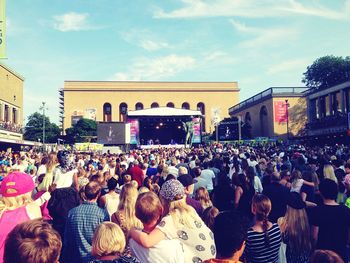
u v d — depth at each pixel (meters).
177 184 3.94
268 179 9.17
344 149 23.66
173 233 3.62
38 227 2.25
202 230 3.75
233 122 50.56
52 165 7.20
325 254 2.45
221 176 8.13
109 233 3.03
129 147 48.12
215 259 2.96
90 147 39.50
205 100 87.00
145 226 3.64
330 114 42.28
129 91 85.12
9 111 50.03
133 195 4.69
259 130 55.84
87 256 4.51
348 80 38.31
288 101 50.44
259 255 3.98
